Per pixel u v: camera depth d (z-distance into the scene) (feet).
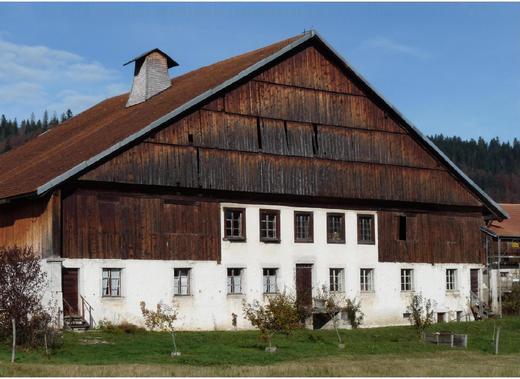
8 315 114.01
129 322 138.00
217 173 149.38
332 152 164.55
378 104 172.35
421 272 177.27
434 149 177.99
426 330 156.15
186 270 146.61
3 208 143.64
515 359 116.47
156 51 175.83
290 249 158.51
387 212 173.37
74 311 133.08
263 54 161.48
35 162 159.22
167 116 142.51
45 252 131.75
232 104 152.76
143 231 141.08
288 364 103.24
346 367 99.14
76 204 134.41
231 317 149.69
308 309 155.74
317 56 164.76
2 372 88.02
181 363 103.19
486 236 190.39
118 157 138.31
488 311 188.55
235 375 90.12
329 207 164.76
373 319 168.35
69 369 91.09
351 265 166.40
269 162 156.04
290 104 160.04
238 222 153.48
